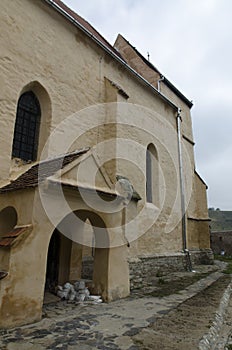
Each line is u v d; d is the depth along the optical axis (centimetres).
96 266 756
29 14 852
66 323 534
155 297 776
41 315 552
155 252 1251
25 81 804
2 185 702
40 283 558
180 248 1477
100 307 659
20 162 795
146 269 1139
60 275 830
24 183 618
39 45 866
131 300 736
